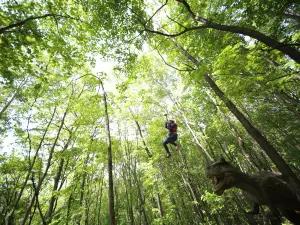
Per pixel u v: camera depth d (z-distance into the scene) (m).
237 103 13.29
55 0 5.58
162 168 13.65
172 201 13.52
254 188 3.98
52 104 8.55
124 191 19.12
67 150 8.83
